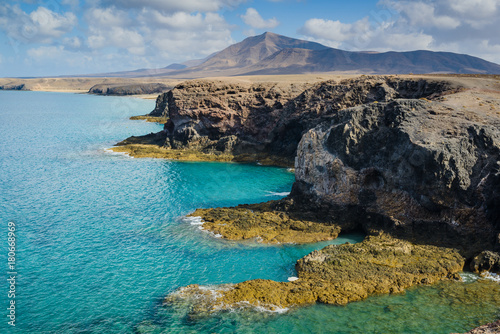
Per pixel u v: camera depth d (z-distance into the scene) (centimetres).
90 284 3550
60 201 5806
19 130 12850
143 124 14788
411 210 4528
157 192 6331
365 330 2930
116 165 8150
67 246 4328
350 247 4150
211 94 9725
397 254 4003
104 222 5025
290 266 3953
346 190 5028
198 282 3606
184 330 2930
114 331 2922
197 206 5688
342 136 5116
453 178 4178
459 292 3428
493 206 4031
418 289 3500
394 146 4756
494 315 3080
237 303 3244
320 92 8662
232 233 4641
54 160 8488
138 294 3394
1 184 6600
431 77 8112
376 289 3484
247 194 6284
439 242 4225
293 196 5503
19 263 3922
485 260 3769
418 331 2909
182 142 9619
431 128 4656
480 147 4319
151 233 4694
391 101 5216
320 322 3030
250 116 9512
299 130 8594
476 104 5356
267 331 2917
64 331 2916
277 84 10012
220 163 8538
